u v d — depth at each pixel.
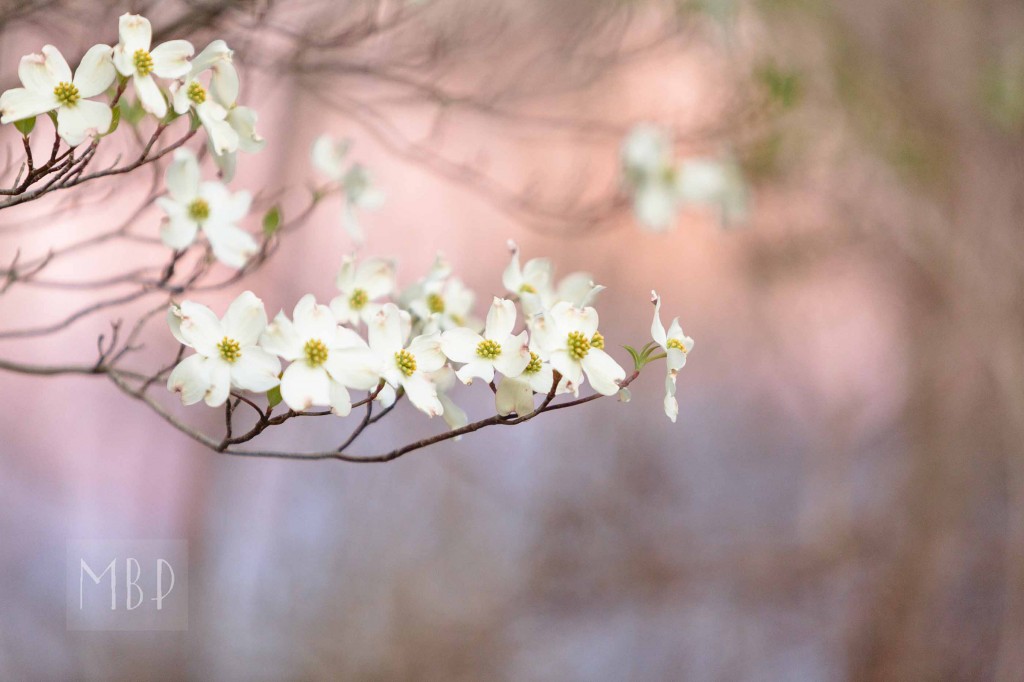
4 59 2.91
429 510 6.20
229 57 2.54
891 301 5.85
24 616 5.04
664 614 5.91
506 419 2.53
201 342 2.51
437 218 7.08
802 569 5.70
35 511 5.61
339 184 2.91
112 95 2.51
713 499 6.59
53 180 2.49
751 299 6.26
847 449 5.95
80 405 6.08
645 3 3.53
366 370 2.52
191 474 5.99
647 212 3.84
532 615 5.89
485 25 3.19
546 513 6.19
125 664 5.04
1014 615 4.61
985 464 5.12
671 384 2.54
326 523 6.09
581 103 4.16
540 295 2.65
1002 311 4.40
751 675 5.60
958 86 4.35
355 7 3.04
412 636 5.61
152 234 4.50
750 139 3.94
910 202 4.44
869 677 5.23
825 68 4.19
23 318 5.77
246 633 5.48
